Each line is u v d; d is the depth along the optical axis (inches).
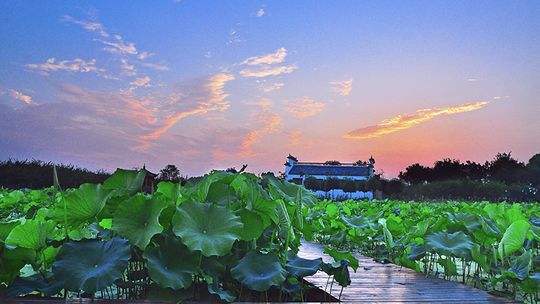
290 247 151.4
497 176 1446.9
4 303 110.9
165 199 127.1
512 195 1079.6
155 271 112.3
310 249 278.2
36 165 709.3
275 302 128.4
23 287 114.4
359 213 408.2
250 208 136.4
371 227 284.5
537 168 1331.2
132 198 120.2
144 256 114.7
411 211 420.8
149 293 119.6
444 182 1173.1
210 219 121.9
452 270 191.9
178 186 135.5
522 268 156.8
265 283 118.3
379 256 265.6
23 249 117.8
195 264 118.5
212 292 116.6
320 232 315.0
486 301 141.6
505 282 178.4
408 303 135.9
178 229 116.4
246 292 134.3
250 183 144.3
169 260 118.0
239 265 123.5
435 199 1106.1
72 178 716.7
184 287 113.6
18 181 684.7
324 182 1514.5
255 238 130.6
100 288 107.3
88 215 127.7
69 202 125.3
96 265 113.7
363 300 138.3
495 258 183.9
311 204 173.2
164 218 123.6
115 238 120.0
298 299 139.3
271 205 137.1
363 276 180.4
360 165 1667.1
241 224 121.1
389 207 467.2
